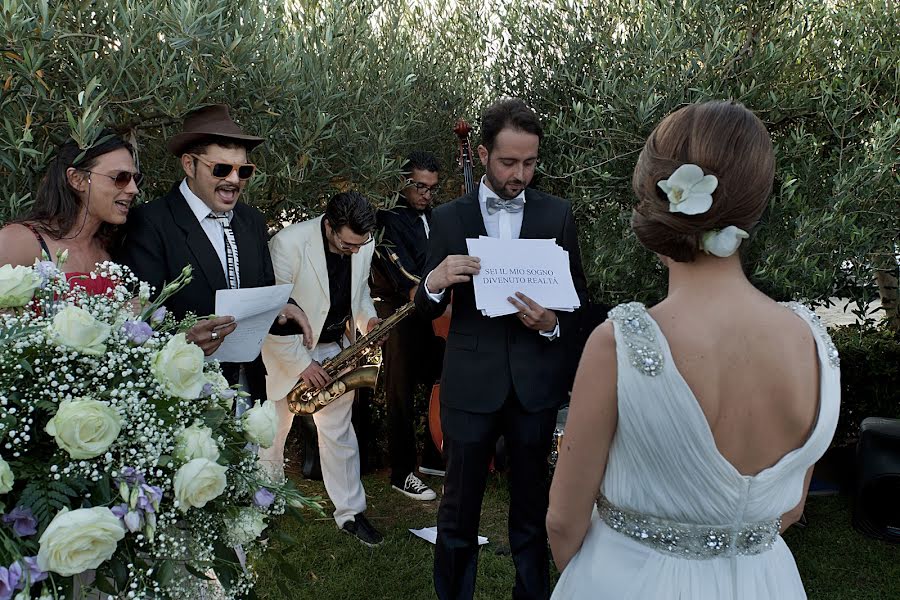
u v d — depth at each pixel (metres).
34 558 1.21
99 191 2.18
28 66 2.31
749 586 1.20
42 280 1.51
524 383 2.51
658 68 3.69
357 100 3.73
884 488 3.46
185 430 1.42
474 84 4.77
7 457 1.35
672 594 1.19
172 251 2.46
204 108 2.58
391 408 4.08
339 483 3.50
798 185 3.47
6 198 2.52
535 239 2.53
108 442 1.29
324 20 3.76
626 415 1.12
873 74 3.62
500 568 3.25
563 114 4.09
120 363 1.43
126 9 2.74
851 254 3.45
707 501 1.15
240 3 3.16
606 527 1.29
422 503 4.03
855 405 4.24
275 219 3.91
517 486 2.62
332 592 3.06
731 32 3.69
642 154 1.16
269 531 1.78
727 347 1.09
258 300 2.26
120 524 1.28
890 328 4.37
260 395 2.81
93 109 2.46
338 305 3.38
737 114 1.09
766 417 1.12
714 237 1.08
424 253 4.05
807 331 1.15
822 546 3.44
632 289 3.87
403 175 4.05
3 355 1.33
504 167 2.46
